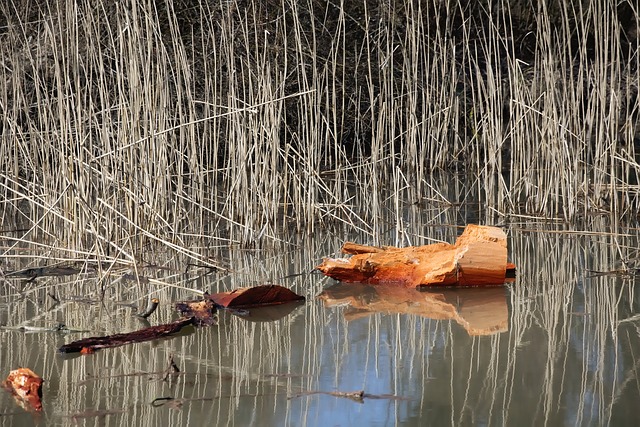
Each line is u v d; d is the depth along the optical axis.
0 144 12.73
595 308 7.16
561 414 4.97
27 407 5.11
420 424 4.86
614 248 9.63
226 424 4.84
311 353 6.09
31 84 14.24
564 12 12.49
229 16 11.59
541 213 11.92
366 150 17.41
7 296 7.81
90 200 9.27
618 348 6.11
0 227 11.19
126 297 7.76
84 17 11.06
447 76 17.44
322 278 8.43
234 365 5.84
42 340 6.46
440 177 15.68
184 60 10.84
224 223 11.48
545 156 12.70
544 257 9.27
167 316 7.09
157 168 10.05
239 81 15.32
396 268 8.15
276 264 9.11
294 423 4.88
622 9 19.41
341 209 11.73
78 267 8.97
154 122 9.87
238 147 10.75
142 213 9.88
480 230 8.13
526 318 6.89
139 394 5.31
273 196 10.75
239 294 7.30
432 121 15.54
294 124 15.78
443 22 18.55
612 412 5.00
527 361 5.87
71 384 5.48
